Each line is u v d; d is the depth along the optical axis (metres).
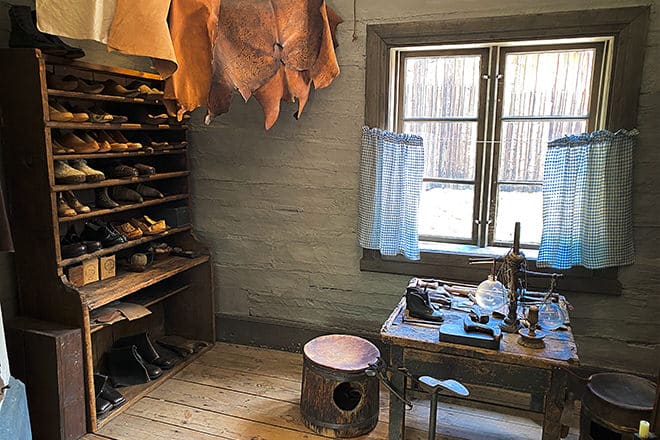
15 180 2.25
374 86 2.81
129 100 2.61
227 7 2.21
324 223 3.09
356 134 2.92
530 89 2.68
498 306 2.15
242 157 3.19
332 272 3.12
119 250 2.85
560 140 2.48
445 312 2.21
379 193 2.85
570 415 2.01
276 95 2.58
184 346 3.20
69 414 2.25
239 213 3.27
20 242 2.31
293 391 2.78
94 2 1.68
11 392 1.79
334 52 2.72
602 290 2.57
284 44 2.45
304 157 3.06
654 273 2.50
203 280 3.29
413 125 2.92
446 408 2.63
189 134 3.28
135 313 2.63
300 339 3.26
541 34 2.48
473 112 2.79
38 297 2.34
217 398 2.69
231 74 2.25
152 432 2.38
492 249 2.83
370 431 2.39
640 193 2.47
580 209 2.49
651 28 2.34
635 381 2.09
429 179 2.93
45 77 2.13
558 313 2.17
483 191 2.83
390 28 2.73
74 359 2.25
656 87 2.38
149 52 1.74
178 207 3.19
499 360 1.84
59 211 2.26
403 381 2.06
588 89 2.58
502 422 2.50
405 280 2.96
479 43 2.63
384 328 2.05
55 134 2.39
